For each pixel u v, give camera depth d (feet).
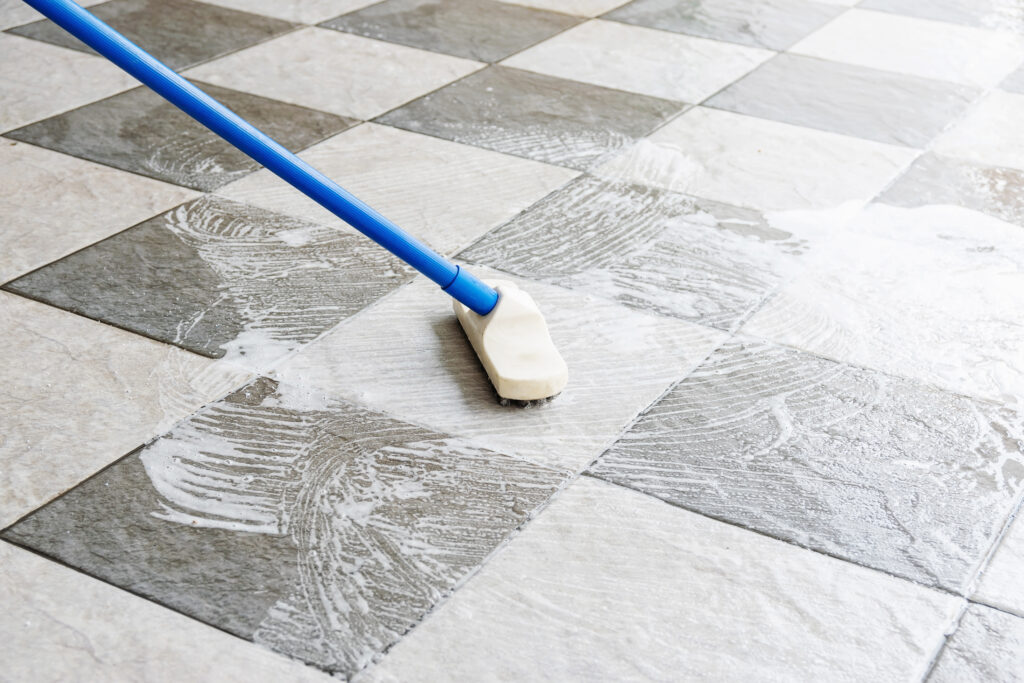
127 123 7.22
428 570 3.74
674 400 4.67
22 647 3.40
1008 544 3.93
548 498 4.09
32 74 7.93
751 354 4.99
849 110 7.73
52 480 4.10
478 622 3.54
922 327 5.23
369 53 8.50
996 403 4.69
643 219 6.21
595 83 8.08
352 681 3.32
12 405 4.50
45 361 4.79
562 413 4.58
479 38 8.89
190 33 8.78
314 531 3.89
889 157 7.02
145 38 8.61
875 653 3.48
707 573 3.76
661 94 7.92
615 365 4.90
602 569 3.77
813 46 8.91
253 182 6.51
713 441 4.42
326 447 4.32
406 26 9.10
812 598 3.67
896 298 5.47
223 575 3.69
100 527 3.88
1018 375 4.88
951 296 5.49
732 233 6.07
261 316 5.18
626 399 4.67
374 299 5.36
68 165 6.62
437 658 3.41
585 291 5.48
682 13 9.62
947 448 4.42
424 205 6.30
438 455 4.30
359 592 3.64
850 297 5.47
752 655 3.45
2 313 5.13
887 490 4.18
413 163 6.79
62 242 5.77
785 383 4.79
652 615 3.59
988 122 7.61
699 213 6.29
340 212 4.34
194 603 3.58
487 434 4.43
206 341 4.98
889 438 4.46
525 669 3.38
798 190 6.58
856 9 9.84
